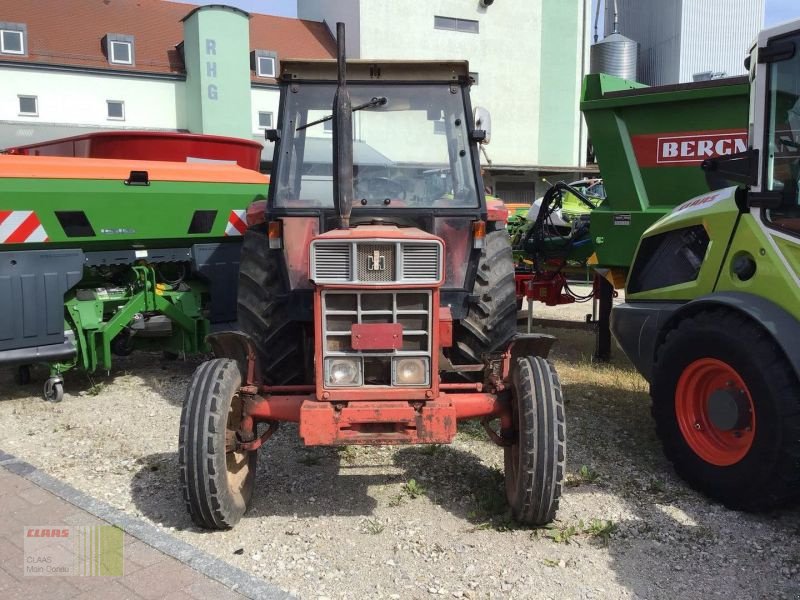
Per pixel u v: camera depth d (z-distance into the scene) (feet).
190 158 23.71
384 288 11.17
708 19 74.64
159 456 15.60
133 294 21.35
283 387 12.34
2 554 10.82
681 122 20.90
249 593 9.77
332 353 11.37
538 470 11.39
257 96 84.89
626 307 16.81
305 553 11.37
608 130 22.44
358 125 14.05
